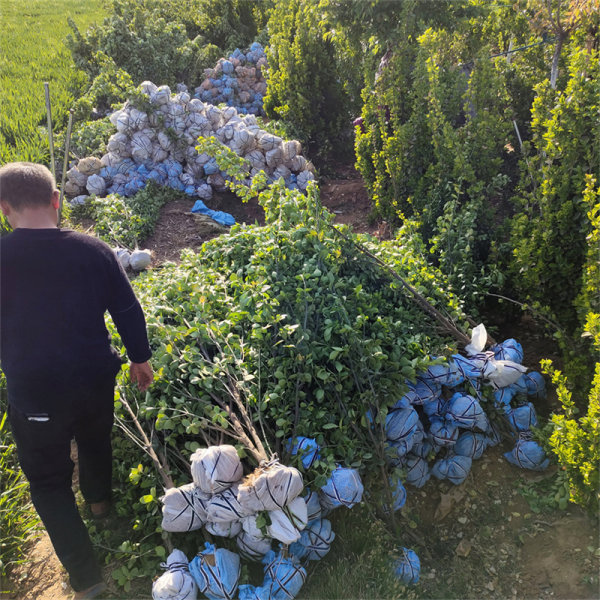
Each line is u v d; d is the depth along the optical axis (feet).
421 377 10.96
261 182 14.07
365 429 10.13
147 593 8.74
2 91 33.58
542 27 17.37
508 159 18.67
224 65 32.12
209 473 8.11
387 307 12.14
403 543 9.62
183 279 12.44
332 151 27.22
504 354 11.49
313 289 11.63
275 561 8.34
